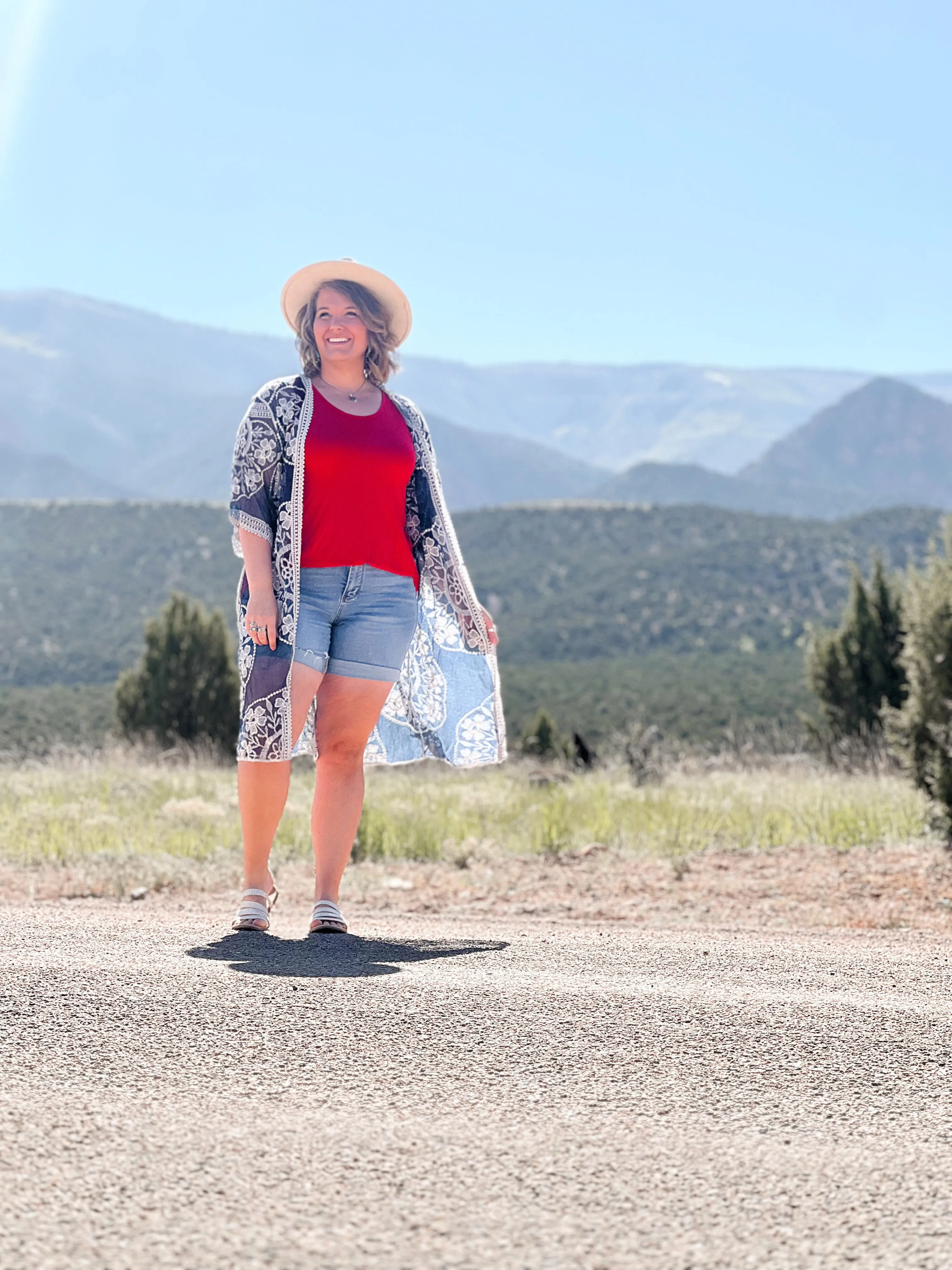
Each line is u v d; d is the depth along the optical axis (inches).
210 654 773.3
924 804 326.6
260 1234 66.0
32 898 228.2
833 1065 98.7
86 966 122.0
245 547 165.9
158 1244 64.4
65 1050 95.9
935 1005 118.6
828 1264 64.9
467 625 179.0
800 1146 81.5
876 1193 74.1
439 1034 103.5
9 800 382.0
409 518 181.2
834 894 241.4
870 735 623.8
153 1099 86.4
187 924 164.7
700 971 131.0
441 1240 66.0
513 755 746.8
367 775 571.8
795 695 1815.9
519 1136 81.6
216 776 506.3
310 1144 79.0
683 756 676.7
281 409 167.6
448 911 228.7
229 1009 108.2
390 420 174.4
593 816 352.2
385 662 171.2
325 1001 112.0
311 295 176.1
